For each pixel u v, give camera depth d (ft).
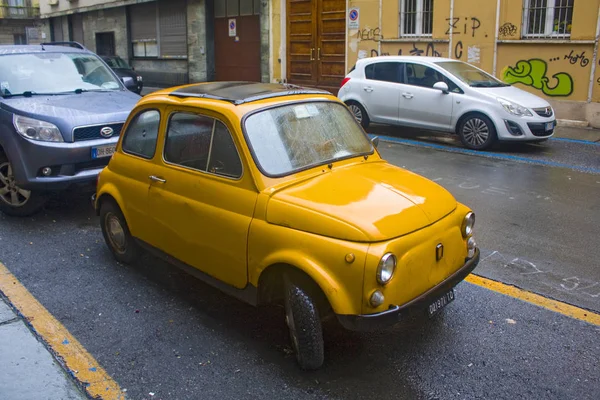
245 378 11.60
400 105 37.40
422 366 11.94
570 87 41.14
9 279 16.43
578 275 16.33
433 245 11.53
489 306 14.53
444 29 46.80
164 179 14.42
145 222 15.29
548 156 32.24
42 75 24.45
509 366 11.93
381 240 10.63
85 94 24.07
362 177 12.86
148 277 16.55
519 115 32.53
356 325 10.59
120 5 83.35
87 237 20.01
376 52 52.24
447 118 35.09
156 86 81.30
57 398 10.92
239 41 68.23
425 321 13.76
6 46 25.57
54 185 20.67
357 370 11.81
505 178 27.27
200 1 70.44
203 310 14.56
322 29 57.41
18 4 127.34
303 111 14.02
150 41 81.10
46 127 20.68
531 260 17.40
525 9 42.32
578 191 24.94
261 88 14.92
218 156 13.12
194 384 11.43
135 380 11.56
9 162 21.31
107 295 15.40
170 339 13.15
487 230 20.08
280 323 13.88
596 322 13.69
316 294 11.37
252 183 12.29
